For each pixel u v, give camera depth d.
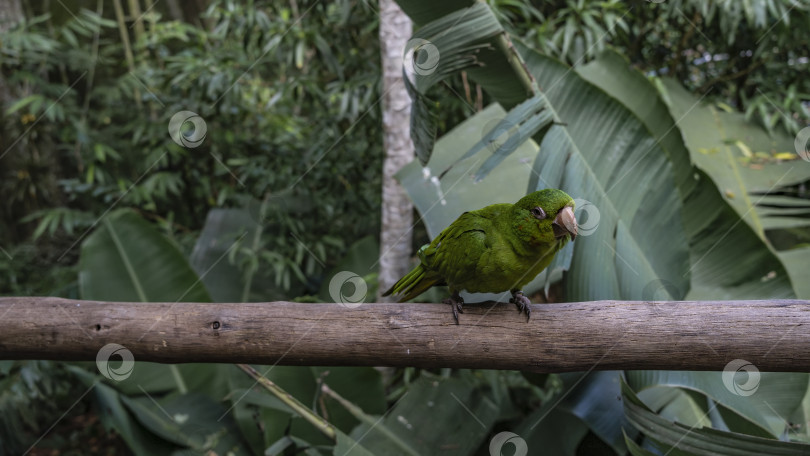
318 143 5.03
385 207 4.12
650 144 2.80
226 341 2.01
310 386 3.48
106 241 3.73
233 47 5.16
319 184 5.01
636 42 4.84
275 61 5.14
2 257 5.36
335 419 3.43
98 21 5.56
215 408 3.42
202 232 5.05
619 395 2.80
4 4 6.10
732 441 1.92
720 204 3.20
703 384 2.61
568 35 3.98
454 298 2.01
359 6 4.39
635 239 2.75
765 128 4.77
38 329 2.07
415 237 4.73
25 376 4.00
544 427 2.94
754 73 4.84
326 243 5.10
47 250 6.07
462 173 3.36
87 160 6.07
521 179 3.29
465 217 1.98
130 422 3.36
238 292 4.84
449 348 1.94
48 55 6.07
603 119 2.82
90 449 4.88
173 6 6.64
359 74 4.70
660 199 2.79
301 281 5.01
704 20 4.45
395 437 3.12
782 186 4.38
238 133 5.26
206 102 4.97
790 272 3.68
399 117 4.00
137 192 5.19
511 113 2.45
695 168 3.24
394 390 4.17
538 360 1.92
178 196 6.07
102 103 6.48
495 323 1.94
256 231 4.97
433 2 2.42
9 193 6.34
